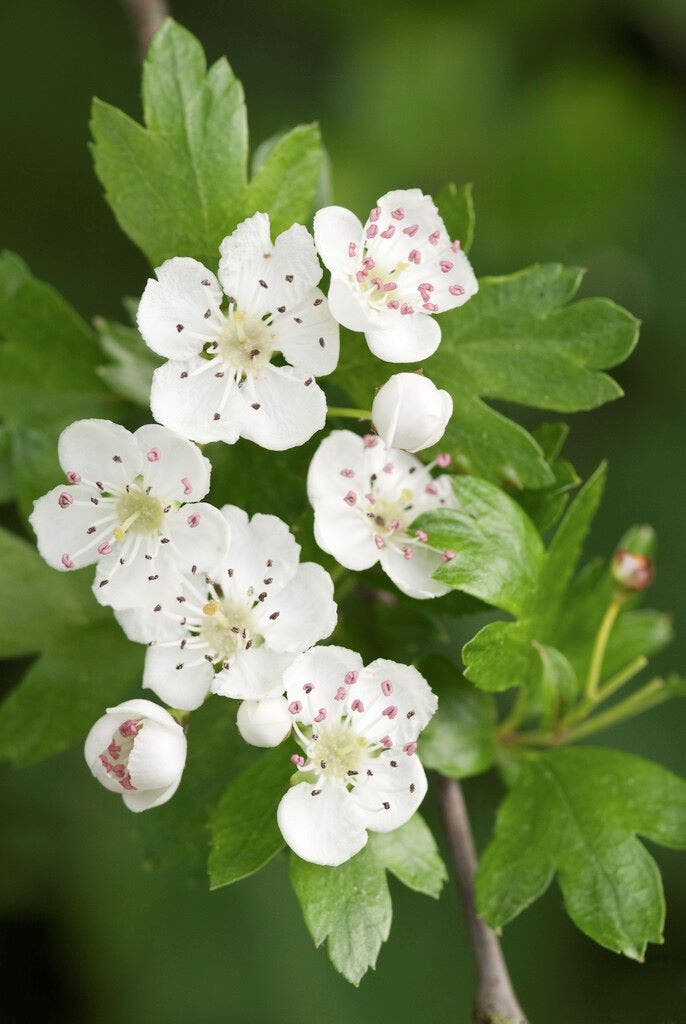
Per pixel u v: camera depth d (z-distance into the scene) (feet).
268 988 0.90
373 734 0.68
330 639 0.72
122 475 0.68
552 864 0.71
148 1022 0.90
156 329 0.68
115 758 0.68
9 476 0.75
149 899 0.91
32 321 0.76
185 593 0.68
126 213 0.72
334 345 0.69
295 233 0.68
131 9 0.80
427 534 0.69
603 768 0.72
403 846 0.68
